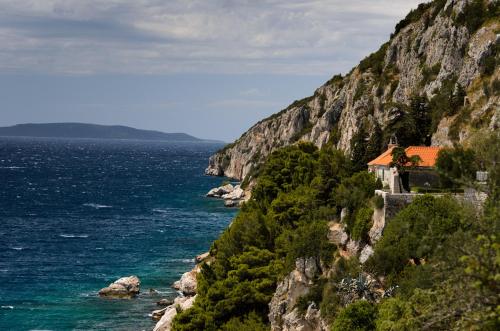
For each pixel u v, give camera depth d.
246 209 111.06
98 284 116.50
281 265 79.50
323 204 88.25
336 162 105.62
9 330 91.88
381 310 52.59
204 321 75.62
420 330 30.05
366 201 75.56
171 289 112.62
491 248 26.06
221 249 93.06
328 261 71.56
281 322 70.94
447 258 28.80
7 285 115.25
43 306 102.94
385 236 63.16
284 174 114.88
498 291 25.44
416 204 61.88
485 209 30.92
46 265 131.75
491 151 38.09
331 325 61.03
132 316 98.00
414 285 50.84
